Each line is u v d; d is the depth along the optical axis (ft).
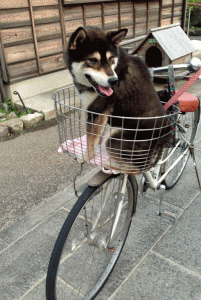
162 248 7.29
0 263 7.16
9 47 17.10
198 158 11.43
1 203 9.62
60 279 6.56
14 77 17.97
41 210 9.07
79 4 20.65
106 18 23.35
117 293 6.18
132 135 6.10
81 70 6.73
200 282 6.32
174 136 7.06
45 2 18.19
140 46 19.52
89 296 6.03
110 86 5.91
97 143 6.15
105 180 5.66
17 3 16.60
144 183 7.28
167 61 18.56
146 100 6.05
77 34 6.51
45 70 19.76
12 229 8.31
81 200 5.29
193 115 9.50
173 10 30.76
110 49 6.46
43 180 10.91
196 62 7.09
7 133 15.46
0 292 6.39
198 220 8.21
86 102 7.08
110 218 6.45
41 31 18.65
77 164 11.96
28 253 7.43
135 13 26.00
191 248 7.25
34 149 13.62
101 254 7.13
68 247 7.29
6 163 12.42
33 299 6.20
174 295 6.06
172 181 9.54
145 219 8.35
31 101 18.40
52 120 16.93
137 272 6.65
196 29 44.11
